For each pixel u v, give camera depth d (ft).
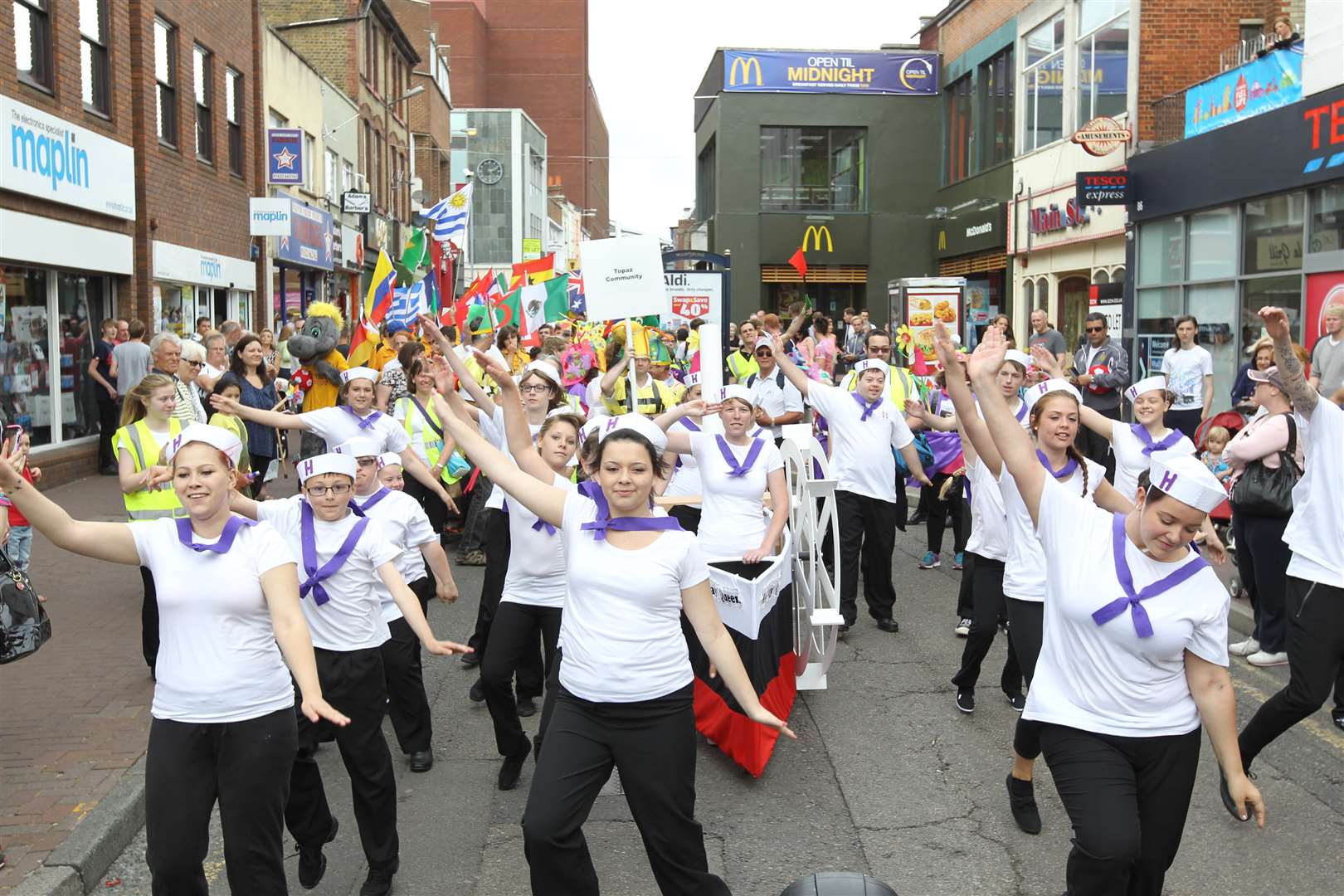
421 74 161.79
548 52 409.08
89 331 55.88
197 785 13.20
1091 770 12.84
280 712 13.58
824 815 18.66
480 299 47.19
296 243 91.66
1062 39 85.10
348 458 16.94
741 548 23.02
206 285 71.15
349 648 16.24
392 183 137.80
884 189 124.36
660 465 14.01
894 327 86.89
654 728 13.38
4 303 47.06
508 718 19.67
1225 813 18.44
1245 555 27.27
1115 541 12.98
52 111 49.96
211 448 13.39
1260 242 58.34
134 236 59.93
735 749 20.38
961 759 20.99
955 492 36.11
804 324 80.12
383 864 16.05
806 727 22.86
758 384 40.91
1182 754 12.88
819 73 123.85
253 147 82.28
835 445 29.71
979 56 107.04
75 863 15.96
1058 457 19.31
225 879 16.90
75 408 54.03
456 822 18.56
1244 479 25.68
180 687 13.20
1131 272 71.56
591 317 31.73
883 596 30.07
